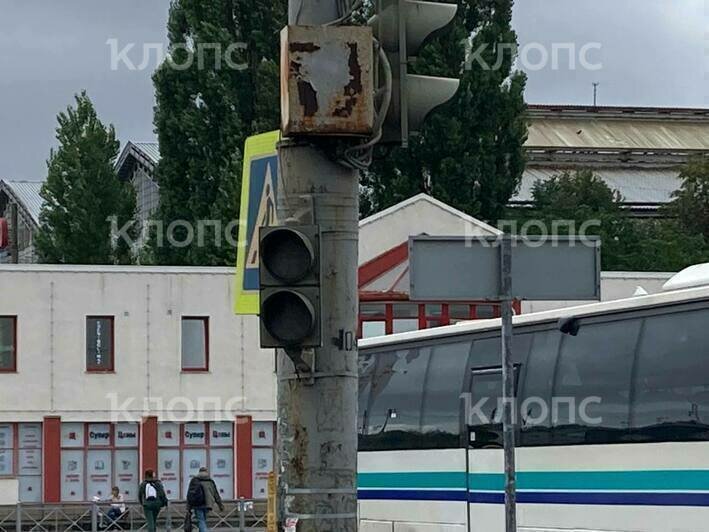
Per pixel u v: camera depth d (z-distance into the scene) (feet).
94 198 229.45
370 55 38.27
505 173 219.41
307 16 39.93
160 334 183.11
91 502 148.25
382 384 75.56
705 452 54.19
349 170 39.75
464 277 43.57
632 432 57.77
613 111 316.40
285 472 39.88
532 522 62.80
